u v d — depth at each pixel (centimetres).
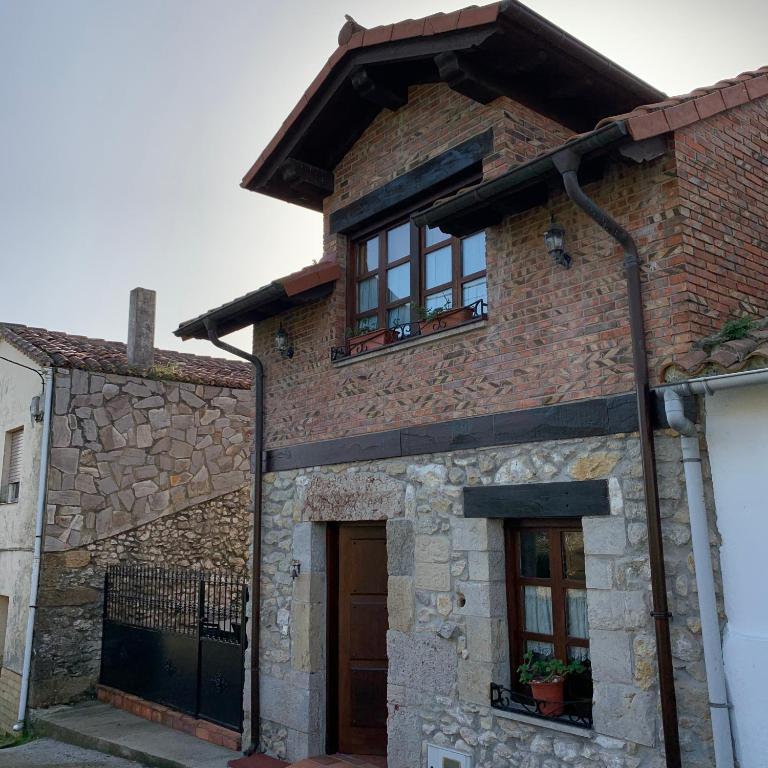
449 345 615
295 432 777
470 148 630
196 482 1198
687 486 443
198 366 1319
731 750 414
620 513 480
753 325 463
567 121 640
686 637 441
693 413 450
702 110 497
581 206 473
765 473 421
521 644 559
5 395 1244
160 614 967
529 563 564
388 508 647
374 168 737
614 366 498
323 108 725
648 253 487
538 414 536
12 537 1130
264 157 778
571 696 520
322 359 754
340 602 734
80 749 866
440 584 593
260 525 803
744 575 424
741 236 517
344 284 764
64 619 1046
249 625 794
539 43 551
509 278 574
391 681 624
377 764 677
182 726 865
